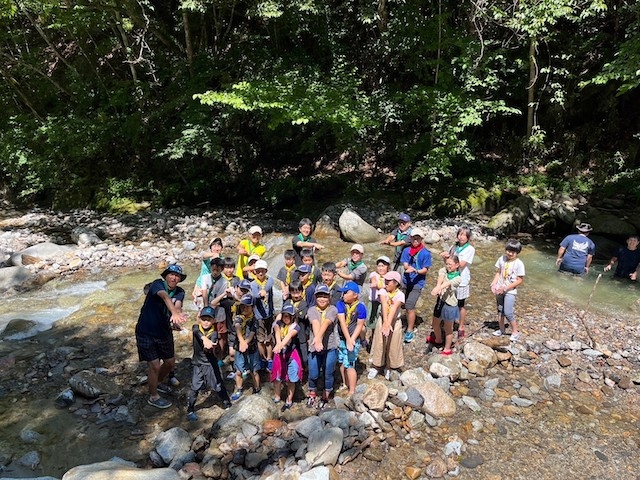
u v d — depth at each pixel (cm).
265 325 638
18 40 1916
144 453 548
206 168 1814
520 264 739
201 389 657
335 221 1448
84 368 722
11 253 1303
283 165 1928
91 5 1639
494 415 597
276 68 1563
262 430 560
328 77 1569
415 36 1530
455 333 798
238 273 814
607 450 541
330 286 635
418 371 655
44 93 1961
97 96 1884
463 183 1595
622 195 1452
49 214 1733
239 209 1720
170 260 1212
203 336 568
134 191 1809
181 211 1702
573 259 1039
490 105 1407
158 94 1866
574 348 739
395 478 500
